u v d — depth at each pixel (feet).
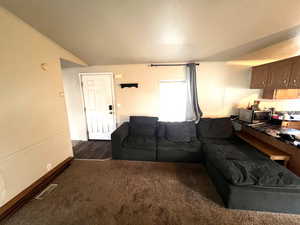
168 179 6.93
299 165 5.90
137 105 11.51
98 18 5.64
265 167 5.54
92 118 12.15
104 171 7.67
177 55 9.16
